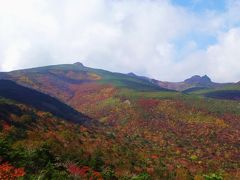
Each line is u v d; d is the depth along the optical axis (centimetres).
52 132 9112
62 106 18175
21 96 15462
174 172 8412
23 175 3431
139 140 15050
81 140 9325
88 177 4791
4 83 17812
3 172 3325
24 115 9381
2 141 4391
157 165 8944
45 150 4772
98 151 8062
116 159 7975
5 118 8481
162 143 15612
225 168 11606
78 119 16338
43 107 14762
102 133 13050
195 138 17450
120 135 15212
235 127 19762
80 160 6281
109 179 5366
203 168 10812
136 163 8338
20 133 7319
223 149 15425
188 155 13350
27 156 4166
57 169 4178
